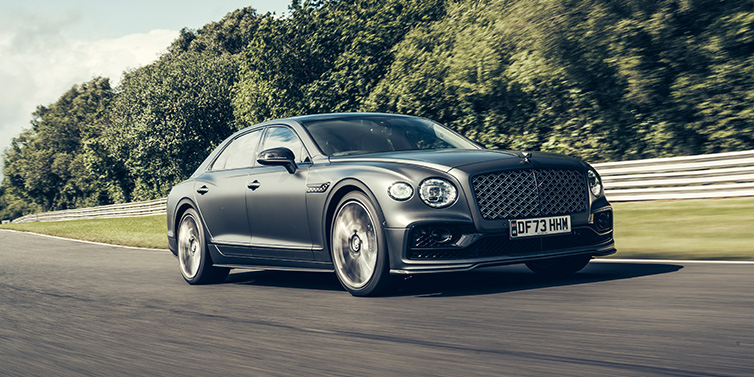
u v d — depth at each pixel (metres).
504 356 2.96
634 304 3.93
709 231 8.38
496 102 16.47
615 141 14.54
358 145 5.54
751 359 2.63
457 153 4.96
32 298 6.20
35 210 83.00
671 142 13.66
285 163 5.46
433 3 21.31
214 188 6.36
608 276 5.20
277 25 25.08
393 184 4.67
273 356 3.30
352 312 4.37
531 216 4.66
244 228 6.00
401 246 4.59
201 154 42.47
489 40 16.19
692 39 13.13
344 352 3.28
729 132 12.84
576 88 14.88
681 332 3.16
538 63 15.02
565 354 2.91
